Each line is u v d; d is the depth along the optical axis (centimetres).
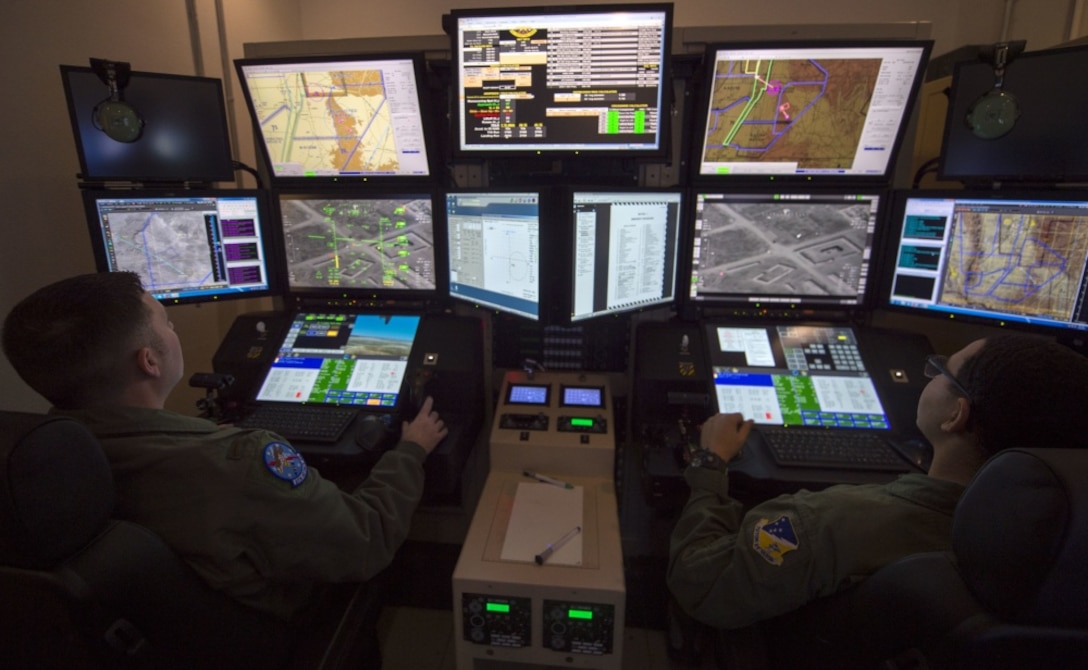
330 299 195
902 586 72
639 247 162
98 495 73
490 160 176
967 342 185
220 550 90
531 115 162
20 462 64
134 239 166
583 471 156
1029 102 145
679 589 105
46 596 70
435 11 353
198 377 162
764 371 168
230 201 178
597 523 140
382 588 146
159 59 232
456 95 163
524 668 146
